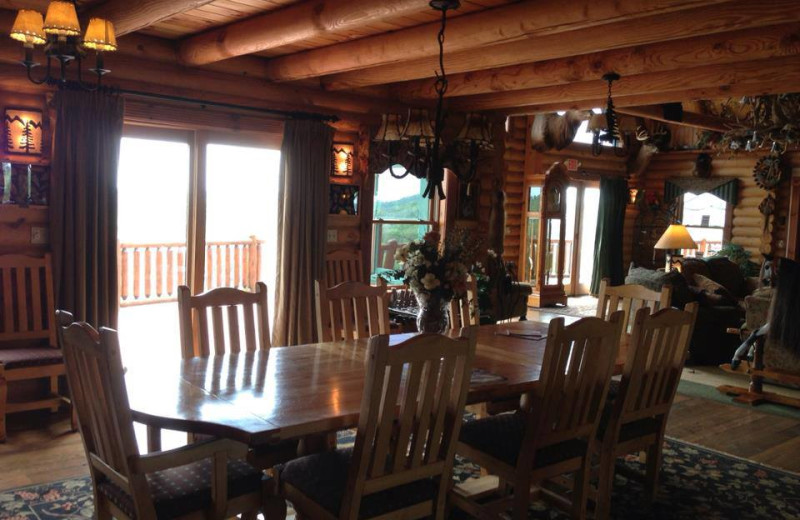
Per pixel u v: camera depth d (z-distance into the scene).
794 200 9.91
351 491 2.10
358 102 6.04
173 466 2.06
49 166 4.39
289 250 5.53
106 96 4.41
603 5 3.22
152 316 7.66
